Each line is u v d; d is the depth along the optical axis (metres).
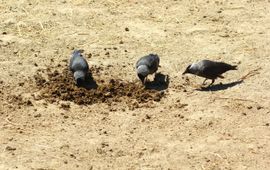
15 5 22.16
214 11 22.14
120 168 14.68
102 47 19.75
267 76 18.41
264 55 19.52
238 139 15.79
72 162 14.82
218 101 17.23
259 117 16.62
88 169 14.59
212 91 17.69
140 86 17.80
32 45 19.78
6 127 16.05
